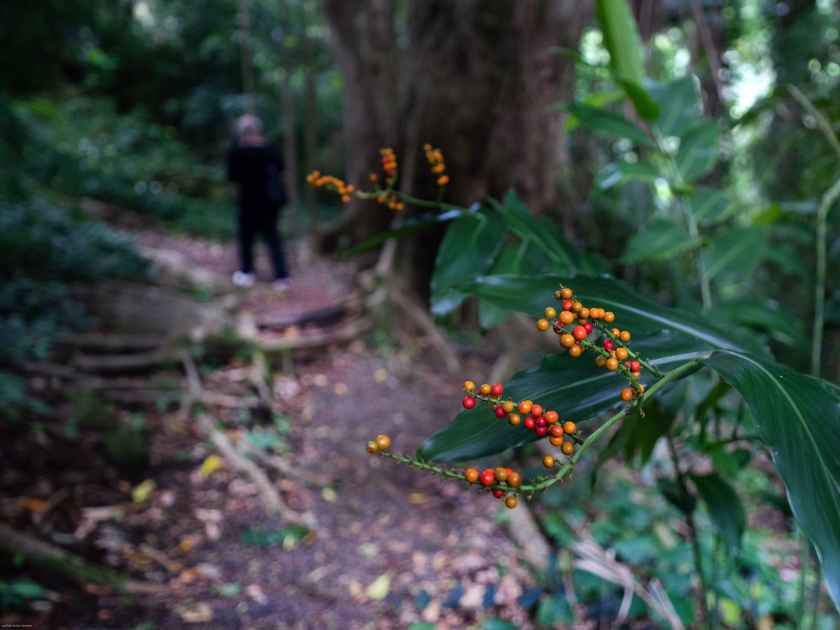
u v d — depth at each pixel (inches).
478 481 26.4
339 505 126.5
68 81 531.8
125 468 127.6
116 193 352.8
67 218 245.4
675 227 66.2
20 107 376.8
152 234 324.5
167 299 207.8
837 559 24.0
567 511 110.8
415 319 190.9
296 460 141.9
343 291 238.2
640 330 38.3
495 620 85.7
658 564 93.6
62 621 87.7
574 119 72.6
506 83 175.9
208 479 129.4
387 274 200.1
